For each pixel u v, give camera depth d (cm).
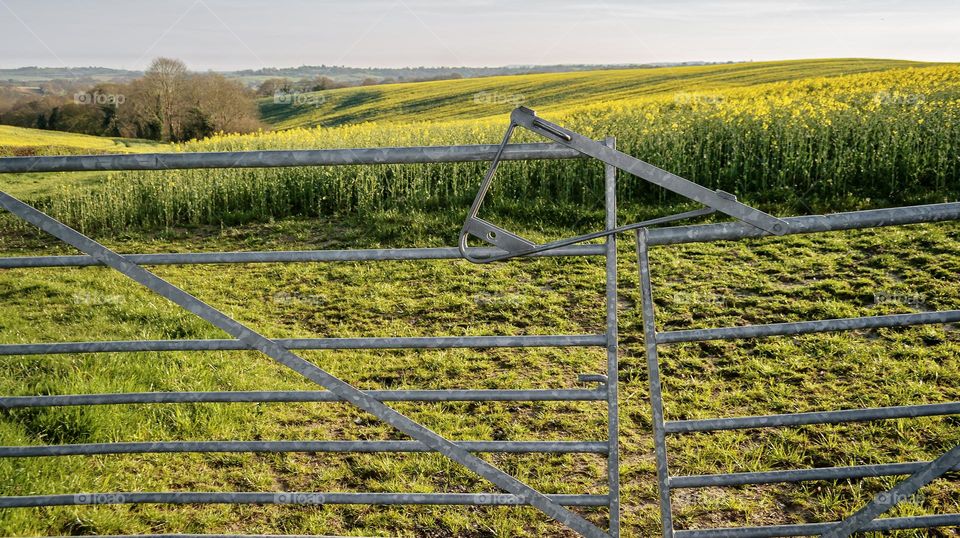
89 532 290
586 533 213
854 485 323
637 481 339
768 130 1167
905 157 1016
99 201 1195
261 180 1181
